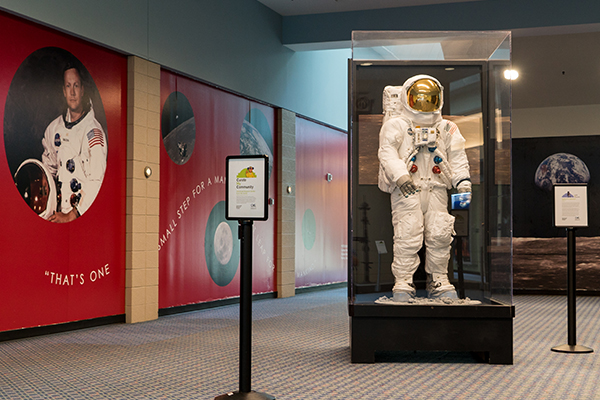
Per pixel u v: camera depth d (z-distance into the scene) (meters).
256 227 8.96
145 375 3.89
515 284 10.61
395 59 4.40
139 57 6.54
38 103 5.47
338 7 9.05
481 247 4.33
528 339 5.37
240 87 8.40
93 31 5.92
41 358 4.48
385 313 4.23
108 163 6.23
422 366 4.17
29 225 5.36
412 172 4.33
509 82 4.36
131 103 6.46
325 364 4.24
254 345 5.05
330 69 11.50
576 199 4.91
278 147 9.55
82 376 3.86
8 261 5.18
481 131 4.38
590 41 9.09
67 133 5.77
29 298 5.36
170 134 7.14
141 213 6.52
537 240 10.57
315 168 11.02
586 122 10.48
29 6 5.25
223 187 8.16
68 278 5.75
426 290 4.32
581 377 3.84
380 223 4.33
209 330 5.91
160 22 6.84
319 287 11.09
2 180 5.14
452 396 3.35
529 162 10.71
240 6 8.41
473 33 4.36
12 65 5.23
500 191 4.36
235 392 3.19
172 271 7.16
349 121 4.39
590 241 10.41
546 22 8.23
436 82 4.36
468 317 4.23
